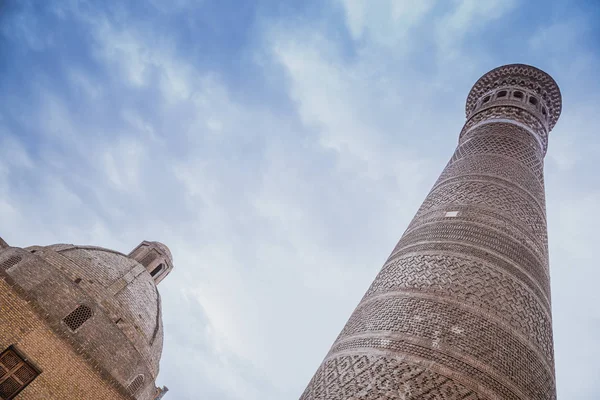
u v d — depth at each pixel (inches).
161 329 1239.5
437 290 471.8
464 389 375.2
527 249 540.1
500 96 803.4
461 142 775.7
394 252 590.9
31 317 565.9
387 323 455.2
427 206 636.7
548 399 419.5
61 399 555.5
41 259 1011.3
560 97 817.5
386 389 382.3
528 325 458.0
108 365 991.0
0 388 523.5
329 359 464.4
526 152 690.2
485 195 598.2
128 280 1202.0
